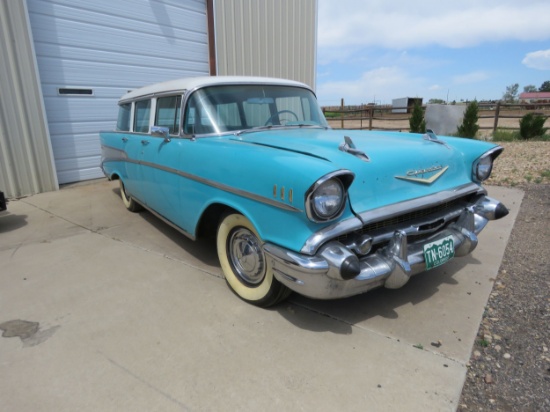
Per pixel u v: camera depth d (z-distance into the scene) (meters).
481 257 3.29
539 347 2.15
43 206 5.41
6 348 2.21
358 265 1.98
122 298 2.75
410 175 2.40
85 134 6.97
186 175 2.95
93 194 6.10
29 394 1.86
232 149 2.53
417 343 2.18
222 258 2.81
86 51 6.76
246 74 9.32
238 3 8.84
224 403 1.79
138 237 4.05
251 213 2.34
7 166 5.80
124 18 7.18
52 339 2.29
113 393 1.86
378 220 2.14
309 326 2.37
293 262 2.03
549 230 3.89
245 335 2.29
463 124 11.70
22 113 5.86
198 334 2.31
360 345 2.17
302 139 2.72
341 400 1.79
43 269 3.27
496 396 1.82
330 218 1.99
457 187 2.70
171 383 1.92
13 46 5.64
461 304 2.57
